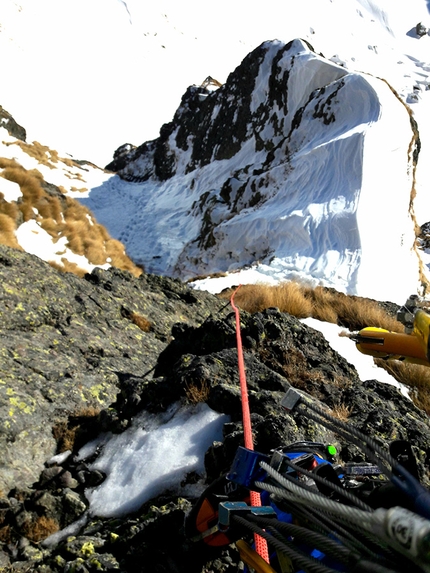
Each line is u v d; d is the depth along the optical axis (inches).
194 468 151.9
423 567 47.1
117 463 163.8
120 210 2079.2
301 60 1820.9
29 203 849.5
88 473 165.0
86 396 199.0
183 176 2313.0
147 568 128.0
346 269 1117.1
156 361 248.2
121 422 176.1
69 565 128.0
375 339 84.4
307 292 532.1
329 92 1656.0
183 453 156.9
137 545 132.0
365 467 105.8
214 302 382.0
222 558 129.8
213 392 168.7
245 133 2007.9
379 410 187.9
